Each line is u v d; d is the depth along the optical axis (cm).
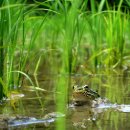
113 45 1418
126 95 951
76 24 1305
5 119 704
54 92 1009
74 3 1289
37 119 731
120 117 747
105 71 1338
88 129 665
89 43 1783
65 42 1314
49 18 1564
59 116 762
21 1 1330
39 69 1405
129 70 1353
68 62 1313
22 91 1017
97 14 1334
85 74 1289
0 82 906
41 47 1786
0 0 910
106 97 927
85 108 831
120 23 1415
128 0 1411
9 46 937
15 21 1012
